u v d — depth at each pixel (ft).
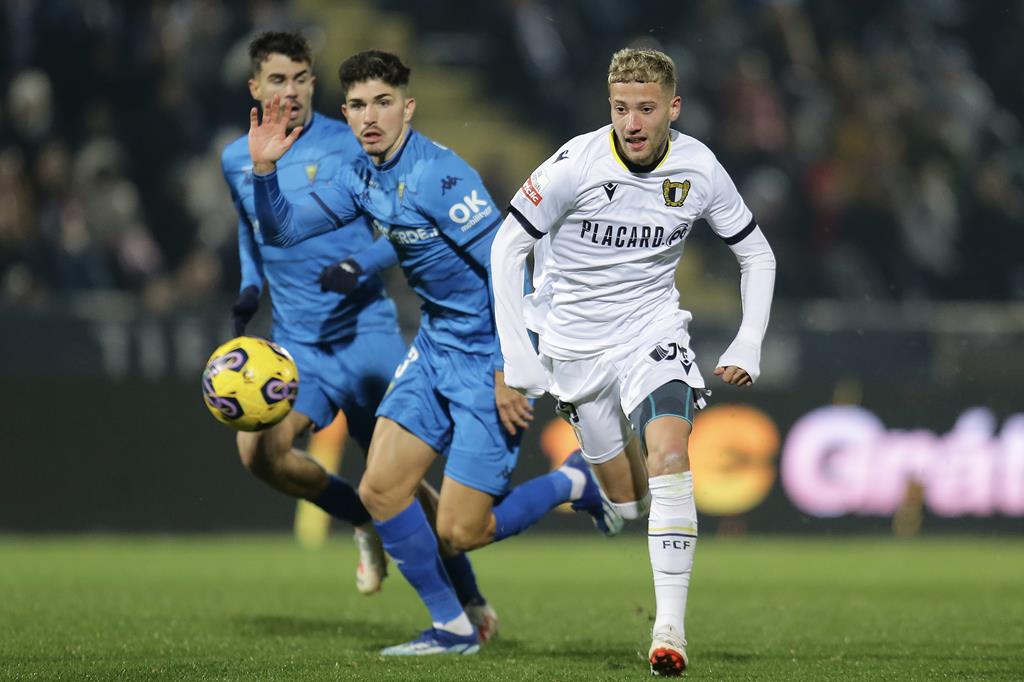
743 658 61.82
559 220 60.08
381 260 69.21
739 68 192.03
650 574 112.16
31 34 172.96
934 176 194.29
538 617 81.41
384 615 80.94
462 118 204.13
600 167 58.49
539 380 59.21
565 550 136.15
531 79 204.54
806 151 191.52
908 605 88.79
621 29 204.13
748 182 186.09
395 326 76.13
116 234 162.09
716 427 147.23
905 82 201.67
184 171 172.14
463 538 64.23
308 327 74.13
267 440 70.85
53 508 138.21
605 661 60.34
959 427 149.59
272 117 63.31
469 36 210.18
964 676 55.77
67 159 168.76
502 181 183.73
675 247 60.44
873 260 186.29
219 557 122.01
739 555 130.41
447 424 64.34
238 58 177.17
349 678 53.72
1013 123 206.69
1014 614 83.10
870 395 149.38
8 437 137.28
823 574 112.57
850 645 67.56
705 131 190.49
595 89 203.10
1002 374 150.82
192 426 141.28
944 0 210.59
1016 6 211.00
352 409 75.41
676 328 60.80
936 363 151.64
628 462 65.26
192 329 141.49
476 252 62.85
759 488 147.64
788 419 148.56
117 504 139.33
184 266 170.30
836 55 197.77
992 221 193.67
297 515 143.84
